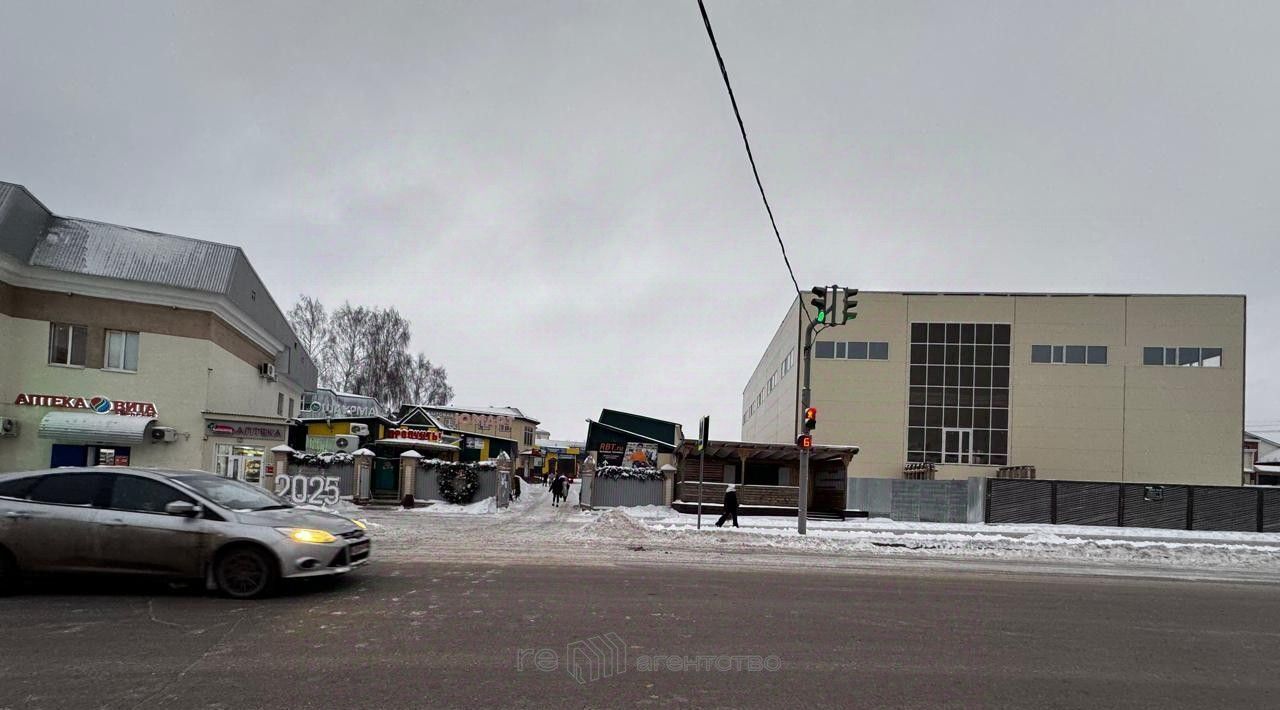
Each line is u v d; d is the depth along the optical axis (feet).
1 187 73.41
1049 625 25.57
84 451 75.61
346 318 168.04
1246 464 197.06
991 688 18.02
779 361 170.91
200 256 84.58
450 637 21.12
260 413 102.63
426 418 111.34
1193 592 34.65
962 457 134.10
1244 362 130.82
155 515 25.90
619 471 91.66
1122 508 79.05
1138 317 133.49
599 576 33.27
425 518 68.44
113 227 81.30
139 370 78.07
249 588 25.57
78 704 15.21
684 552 45.19
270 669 17.78
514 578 31.76
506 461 90.58
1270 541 65.05
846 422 136.36
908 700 16.90
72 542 25.48
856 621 25.03
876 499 96.53
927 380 135.85
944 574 38.34
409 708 15.37
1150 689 18.39
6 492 26.03
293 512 28.14
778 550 48.49
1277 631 25.85
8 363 72.43
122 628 21.43
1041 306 135.23
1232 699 17.75
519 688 16.85
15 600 24.86
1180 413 131.03
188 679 16.94
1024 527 75.05
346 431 112.06
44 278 73.92
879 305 137.80
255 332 96.37
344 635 21.04
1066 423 132.77
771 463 98.48
